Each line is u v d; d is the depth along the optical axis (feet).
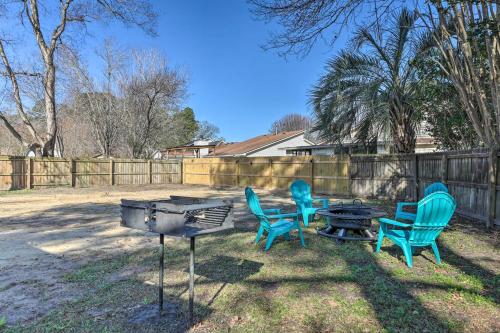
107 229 21.79
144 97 79.77
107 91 79.61
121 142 84.33
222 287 11.08
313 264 13.51
